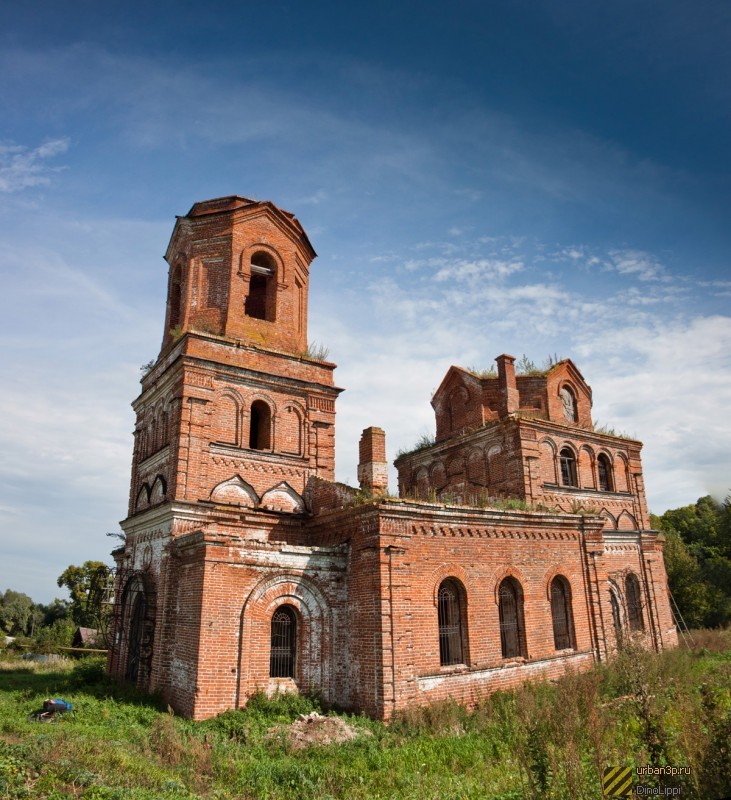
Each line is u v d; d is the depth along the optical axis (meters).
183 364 20.75
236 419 21.61
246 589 16.84
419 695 16.95
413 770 12.00
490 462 28.03
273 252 24.67
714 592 45.19
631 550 30.61
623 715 14.64
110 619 23.67
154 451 22.55
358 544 18.11
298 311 25.09
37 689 20.56
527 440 26.84
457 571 19.08
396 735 14.31
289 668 17.30
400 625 16.89
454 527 19.34
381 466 20.09
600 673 18.78
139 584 20.77
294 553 17.73
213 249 23.56
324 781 11.43
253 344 22.48
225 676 15.99
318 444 22.98
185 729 14.31
